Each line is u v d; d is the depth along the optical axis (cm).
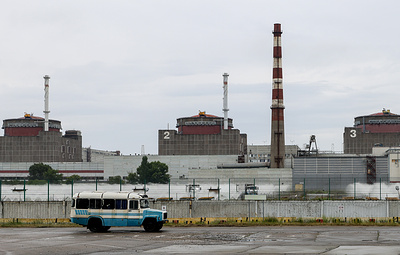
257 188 11294
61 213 8262
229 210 8381
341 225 6881
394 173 18038
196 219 7438
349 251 4153
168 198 9119
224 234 5516
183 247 4456
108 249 4369
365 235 5378
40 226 7031
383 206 8269
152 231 5872
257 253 4072
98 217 5841
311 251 4162
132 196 5844
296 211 8350
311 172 18688
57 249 4384
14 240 5044
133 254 4081
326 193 11344
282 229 6212
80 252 4209
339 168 18538
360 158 18450
